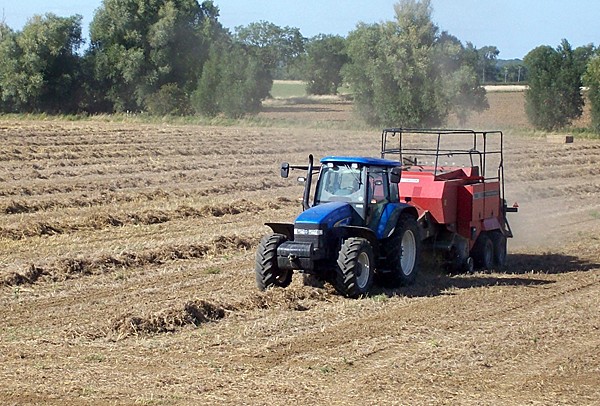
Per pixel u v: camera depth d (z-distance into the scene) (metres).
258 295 15.52
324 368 11.71
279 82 175.25
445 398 10.58
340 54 139.88
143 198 29.25
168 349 12.60
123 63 85.88
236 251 20.81
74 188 30.73
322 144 49.59
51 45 84.31
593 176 41.00
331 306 15.35
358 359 12.20
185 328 13.77
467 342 13.12
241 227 24.30
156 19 88.75
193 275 17.94
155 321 13.73
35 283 16.88
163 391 10.69
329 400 10.44
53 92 85.19
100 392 10.60
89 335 13.24
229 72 78.12
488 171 39.28
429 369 11.77
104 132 51.28
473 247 19.61
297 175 37.06
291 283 17.22
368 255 16.17
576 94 73.50
